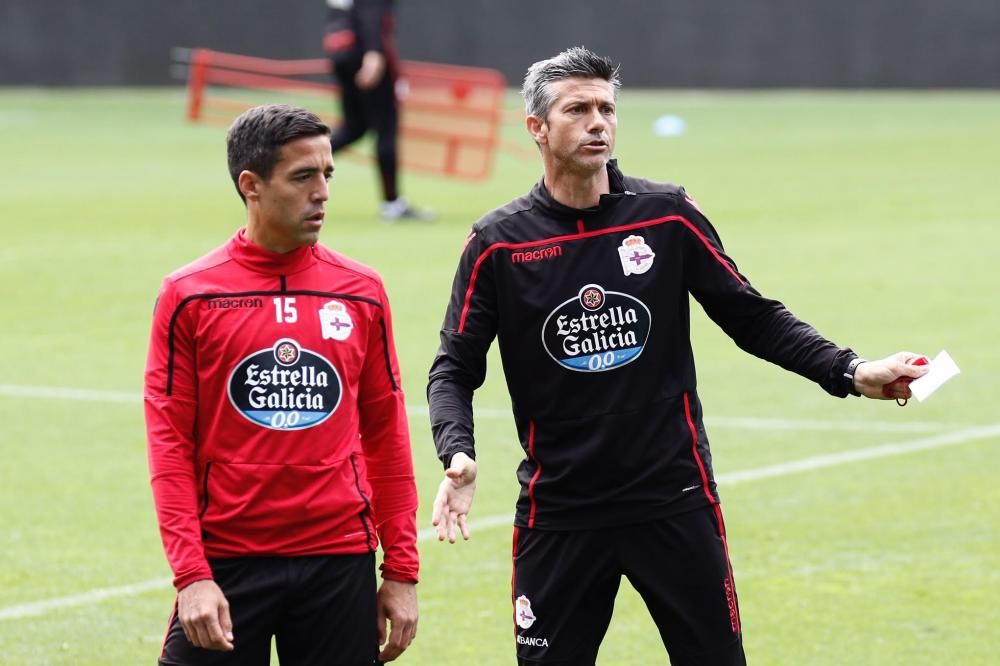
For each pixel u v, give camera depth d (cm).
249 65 10625
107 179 7400
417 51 10862
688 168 7719
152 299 4381
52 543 2412
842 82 11781
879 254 5128
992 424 3059
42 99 10750
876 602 2112
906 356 1409
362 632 1371
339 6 5709
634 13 11388
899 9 11725
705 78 11619
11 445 2977
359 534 1368
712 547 1452
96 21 10912
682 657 1466
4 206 6406
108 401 3312
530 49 11069
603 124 1417
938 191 6800
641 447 1437
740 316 1490
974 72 11781
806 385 3416
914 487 2648
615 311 1440
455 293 1491
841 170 7619
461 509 1421
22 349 3788
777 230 5697
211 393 1340
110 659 1945
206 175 7594
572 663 1480
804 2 11644
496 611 2112
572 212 1448
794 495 2617
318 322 1350
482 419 3150
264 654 1372
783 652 1938
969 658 1906
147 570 2295
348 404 1370
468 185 7250
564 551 1458
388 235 5472
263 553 1343
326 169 1335
